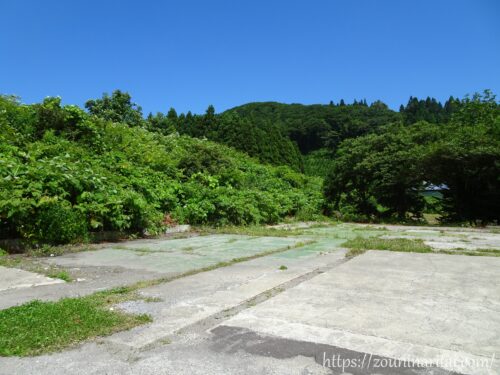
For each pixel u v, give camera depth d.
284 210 16.47
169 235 10.40
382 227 15.00
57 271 5.73
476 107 20.89
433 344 3.06
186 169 15.27
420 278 5.23
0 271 5.66
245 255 7.20
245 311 3.85
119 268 6.01
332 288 4.69
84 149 12.27
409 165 18.44
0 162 8.30
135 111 25.89
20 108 12.72
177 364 2.78
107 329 3.36
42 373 2.66
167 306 4.04
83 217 8.48
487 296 4.36
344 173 21.06
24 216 7.41
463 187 18.48
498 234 11.76
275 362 2.79
